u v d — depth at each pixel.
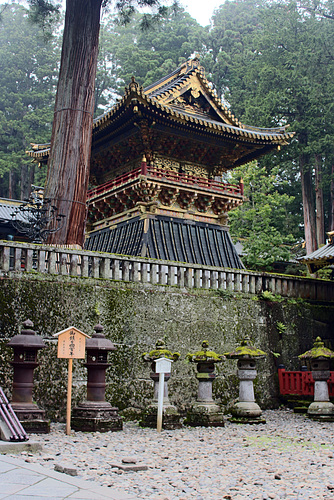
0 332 14.42
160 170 28.98
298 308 22.28
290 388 20.03
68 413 12.48
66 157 20.52
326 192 53.56
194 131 29.03
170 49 69.19
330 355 17.06
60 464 8.94
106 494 7.29
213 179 32.34
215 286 19.92
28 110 65.19
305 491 8.30
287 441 12.97
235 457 10.84
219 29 66.88
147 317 17.58
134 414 16.45
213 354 15.13
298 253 48.72
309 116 42.84
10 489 7.22
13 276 15.00
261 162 46.03
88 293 16.34
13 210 33.28
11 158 59.19
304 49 44.19
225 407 18.86
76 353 12.60
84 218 20.72
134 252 27.91
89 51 21.33
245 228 37.53
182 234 29.53
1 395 11.14
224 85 62.31
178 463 10.04
